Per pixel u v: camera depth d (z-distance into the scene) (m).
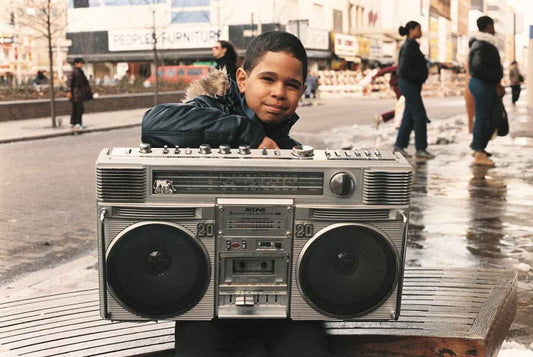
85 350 1.92
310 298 1.60
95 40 51.84
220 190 1.54
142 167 1.52
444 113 20.86
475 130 8.66
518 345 2.83
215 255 1.57
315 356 1.67
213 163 1.53
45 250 4.88
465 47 102.00
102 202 1.54
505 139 11.73
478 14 9.05
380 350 2.03
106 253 1.55
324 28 52.88
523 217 5.57
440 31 81.25
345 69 53.62
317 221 1.56
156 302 1.57
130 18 50.91
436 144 11.16
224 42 6.63
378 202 1.57
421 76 9.25
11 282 4.09
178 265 1.56
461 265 4.20
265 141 1.84
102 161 1.53
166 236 1.54
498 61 8.50
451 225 5.29
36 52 45.28
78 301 2.39
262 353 1.66
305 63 1.91
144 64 52.97
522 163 8.76
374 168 1.56
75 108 15.55
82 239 5.21
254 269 1.60
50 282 3.88
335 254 1.58
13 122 17.58
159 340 1.99
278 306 1.61
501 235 4.97
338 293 1.60
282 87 1.88
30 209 6.37
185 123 1.83
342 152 1.65
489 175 7.78
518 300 3.49
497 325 2.22
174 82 36.09
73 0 51.44
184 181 1.54
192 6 49.06
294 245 1.57
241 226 1.55
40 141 13.19
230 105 2.03
